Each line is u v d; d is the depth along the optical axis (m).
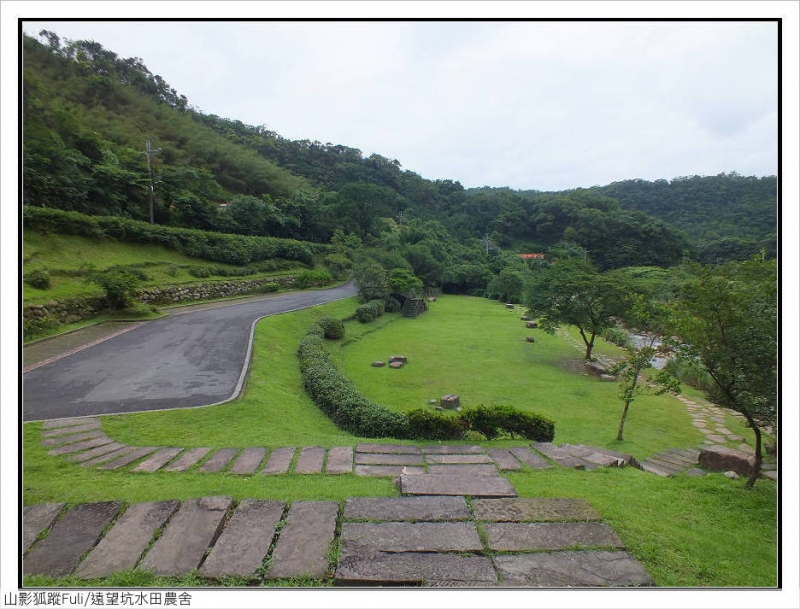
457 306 34.84
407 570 3.21
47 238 17.75
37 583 3.04
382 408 8.44
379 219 53.59
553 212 72.44
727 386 5.57
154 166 28.31
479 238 67.06
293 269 32.03
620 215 63.38
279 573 3.16
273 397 9.39
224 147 46.09
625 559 3.44
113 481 4.89
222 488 4.63
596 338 22.78
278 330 16.36
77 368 10.38
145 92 46.66
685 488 5.23
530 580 3.15
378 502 4.26
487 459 6.17
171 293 19.95
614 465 6.36
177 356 11.81
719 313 5.42
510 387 13.62
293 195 43.47
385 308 27.98
